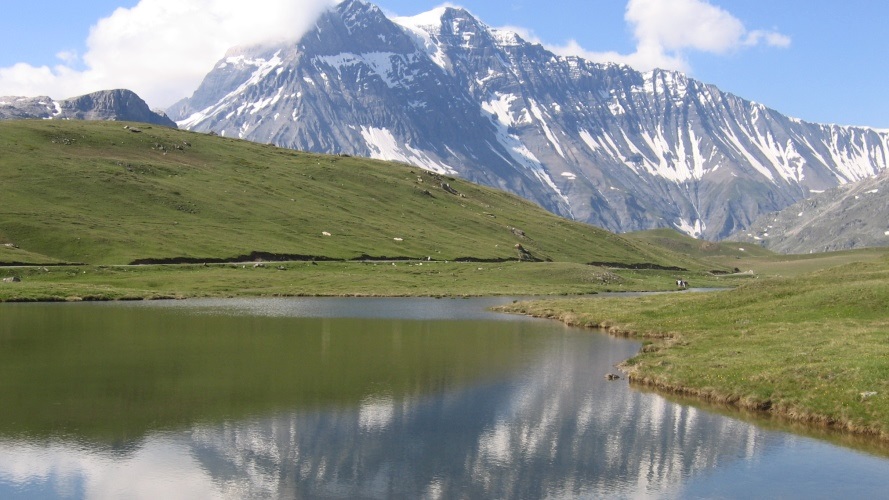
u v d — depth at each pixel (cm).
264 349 7175
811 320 7550
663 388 5672
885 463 4006
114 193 19488
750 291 9369
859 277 9225
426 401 5206
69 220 16738
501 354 7225
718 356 6150
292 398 5188
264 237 19225
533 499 3509
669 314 9212
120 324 8775
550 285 18225
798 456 4103
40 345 7094
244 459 3953
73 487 3534
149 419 4597
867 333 6475
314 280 15875
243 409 4872
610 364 6706
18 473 3694
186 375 5828
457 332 8888
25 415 4625
